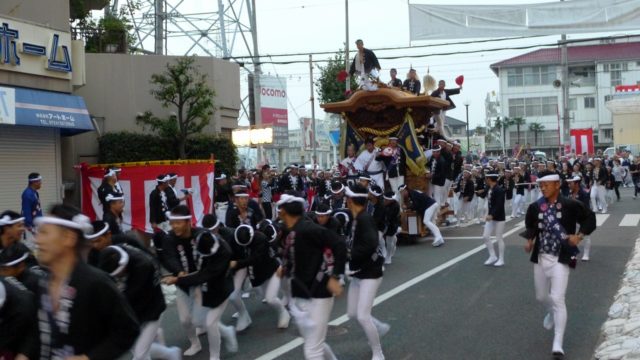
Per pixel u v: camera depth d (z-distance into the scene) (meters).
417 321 9.26
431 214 16.94
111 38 25.36
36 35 16.91
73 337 3.71
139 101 22.39
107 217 8.58
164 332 9.38
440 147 19.11
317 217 8.43
